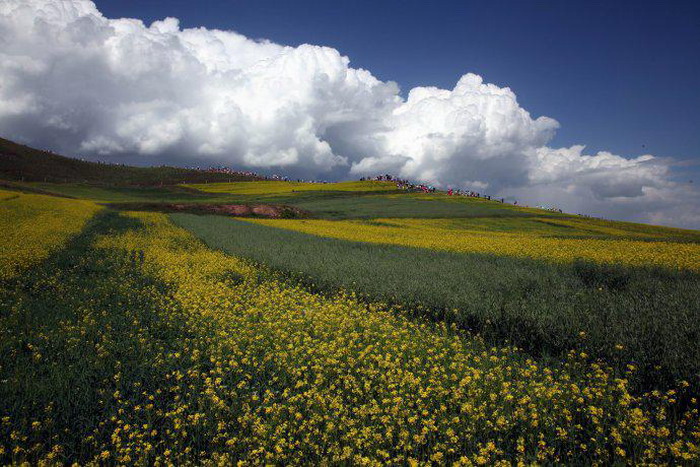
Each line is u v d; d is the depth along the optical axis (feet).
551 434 16.38
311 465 15.10
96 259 56.44
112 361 23.97
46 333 27.53
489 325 29.14
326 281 44.39
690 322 23.66
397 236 108.78
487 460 14.46
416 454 15.75
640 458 14.37
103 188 317.63
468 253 71.15
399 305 34.86
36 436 16.67
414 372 22.08
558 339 25.11
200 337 27.99
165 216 140.67
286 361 23.65
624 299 30.53
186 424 17.39
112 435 16.26
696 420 16.51
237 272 51.19
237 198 302.66
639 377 20.07
